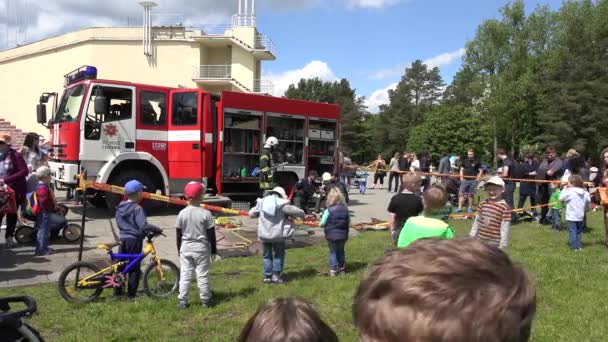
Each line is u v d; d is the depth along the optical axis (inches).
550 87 1943.9
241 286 256.5
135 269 234.4
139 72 1535.4
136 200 239.5
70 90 467.5
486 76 2342.5
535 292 35.5
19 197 341.1
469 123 2667.3
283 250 267.1
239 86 1549.0
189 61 1534.2
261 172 483.8
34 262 302.0
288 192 556.7
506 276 34.3
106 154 451.2
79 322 202.4
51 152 473.4
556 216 441.1
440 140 2711.6
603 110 1800.0
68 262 303.1
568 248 357.7
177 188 490.0
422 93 3481.8
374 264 38.5
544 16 2215.8
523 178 502.0
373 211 598.9
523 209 489.7
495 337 32.6
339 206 282.2
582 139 1812.3
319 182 534.3
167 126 484.4
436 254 35.3
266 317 76.0
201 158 477.7
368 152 3540.8
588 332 193.3
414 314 32.5
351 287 254.4
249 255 335.9
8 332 124.3
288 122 555.5
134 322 204.8
